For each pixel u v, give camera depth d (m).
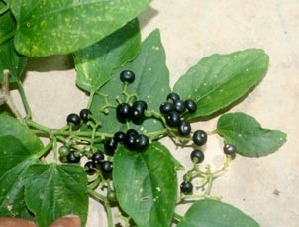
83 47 0.21
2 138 0.22
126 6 0.20
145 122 0.23
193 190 0.23
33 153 0.22
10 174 0.22
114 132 0.23
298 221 0.23
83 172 0.22
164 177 0.21
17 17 0.22
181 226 0.21
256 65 0.23
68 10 0.21
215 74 0.23
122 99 0.23
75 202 0.22
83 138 0.23
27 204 0.22
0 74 0.23
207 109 0.23
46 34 0.21
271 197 0.23
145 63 0.23
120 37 0.23
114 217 0.23
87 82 0.23
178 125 0.22
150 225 0.21
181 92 0.23
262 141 0.22
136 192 0.21
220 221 0.21
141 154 0.22
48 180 0.22
